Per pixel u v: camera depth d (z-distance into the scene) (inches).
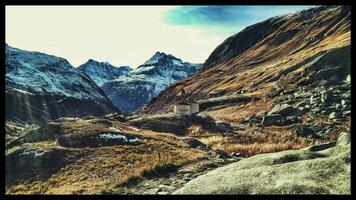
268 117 3233.3
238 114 4296.3
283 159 1152.2
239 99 5073.8
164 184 1168.2
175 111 3730.3
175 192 1031.6
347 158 1004.6
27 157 1429.6
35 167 1396.4
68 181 1259.8
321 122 2807.6
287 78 5177.2
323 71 4628.4
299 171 1001.5
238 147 2113.7
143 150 1649.9
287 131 2741.1
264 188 938.1
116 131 1873.8
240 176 1034.1
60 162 1435.8
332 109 3110.2
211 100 5383.9
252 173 1041.5
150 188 1123.3
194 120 3361.2
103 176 1277.1
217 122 3299.7
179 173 1301.7
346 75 4517.7
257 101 4783.5
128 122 3206.2
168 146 1770.4
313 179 943.0
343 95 3304.6
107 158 1481.3
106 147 1648.6
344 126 2608.3
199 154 1628.9
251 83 6648.6
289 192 898.1
